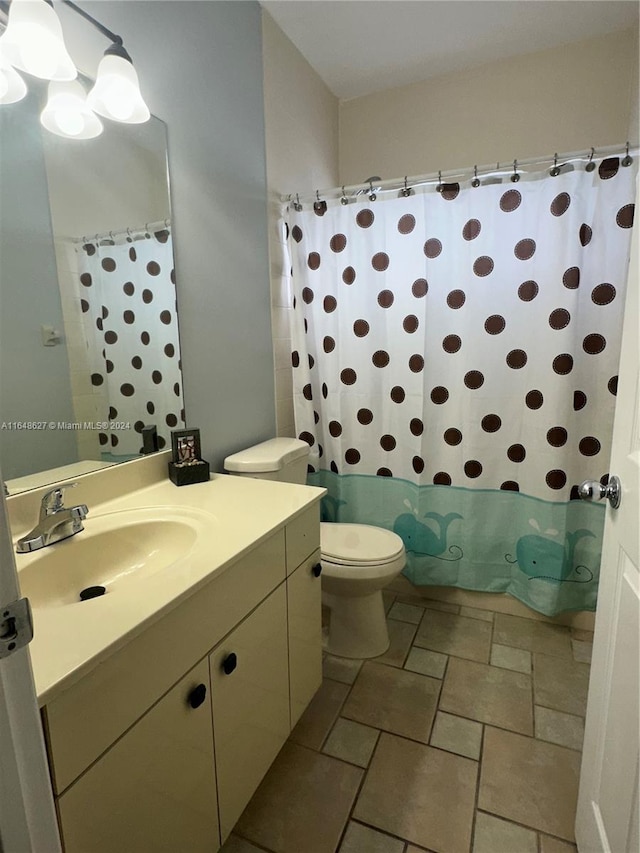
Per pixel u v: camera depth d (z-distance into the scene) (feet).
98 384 4.04
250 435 6.15
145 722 2.48
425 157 7.84
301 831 3.76
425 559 6.91
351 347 6.63
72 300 3.78
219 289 5.41
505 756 4.39
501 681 5.39
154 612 2.41
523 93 7.09
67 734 2.03
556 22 6.29
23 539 3.12
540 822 3.78
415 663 5.72
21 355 3.43
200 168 5.01
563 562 6.08
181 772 2.79
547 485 5.96
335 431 6.90
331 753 4.45
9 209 3.29
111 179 4.02
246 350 5.97
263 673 3.63
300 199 6.35
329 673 5.56
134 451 4.45
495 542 6.59
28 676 1.47
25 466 3.48
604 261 5.38
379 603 5.90
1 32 3.00
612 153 5.13
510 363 5.98
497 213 5.66
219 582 3.00
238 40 5.51
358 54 6.94
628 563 2.81
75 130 3.69
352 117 8.23
